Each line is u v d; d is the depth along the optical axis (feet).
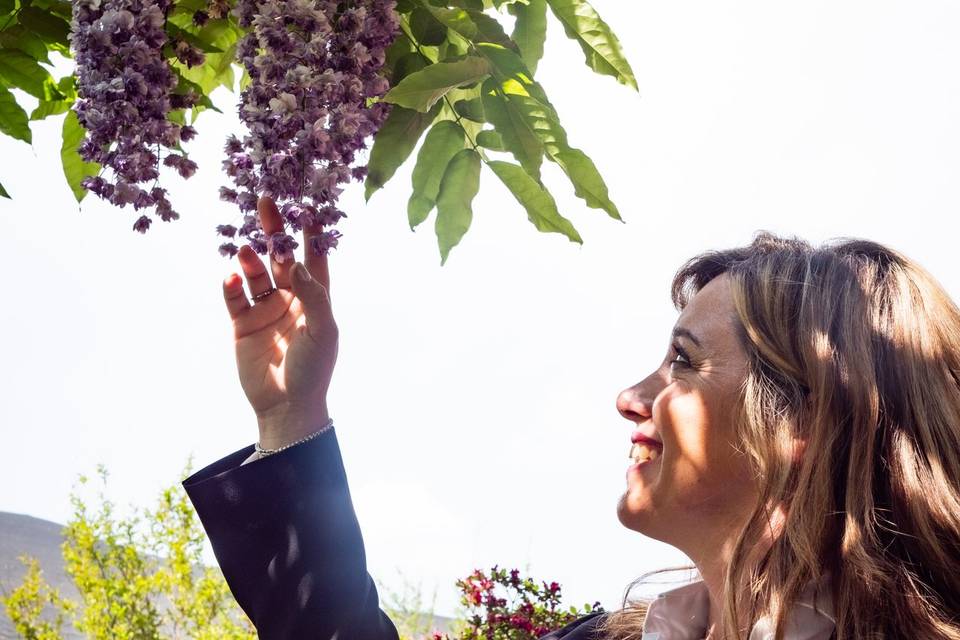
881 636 3.13
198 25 4.45
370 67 3.91
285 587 4.07
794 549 3.27
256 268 4.22
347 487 4.25
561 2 4.64
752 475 3.51
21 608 17.44
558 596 9.01
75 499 16.80
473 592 9.02
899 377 3.48
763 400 3.47
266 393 4.24
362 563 4.19
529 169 4.42
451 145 4.75
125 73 3.73
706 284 3.99
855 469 3.36
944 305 3.65
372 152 4.28
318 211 3.78
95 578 16.48
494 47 4.35
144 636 16.16
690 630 3.73
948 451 3.41
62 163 4.86
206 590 16.28
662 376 3.79
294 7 3.69
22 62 4.54
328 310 4.04
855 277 3.63
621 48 4.70
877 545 3.26
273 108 3.63
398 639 4.32
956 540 3.31
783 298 3.60
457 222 4.86
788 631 3.26
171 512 16.63
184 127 4.04
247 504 4.14
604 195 4.47
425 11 4.30
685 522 3.60
